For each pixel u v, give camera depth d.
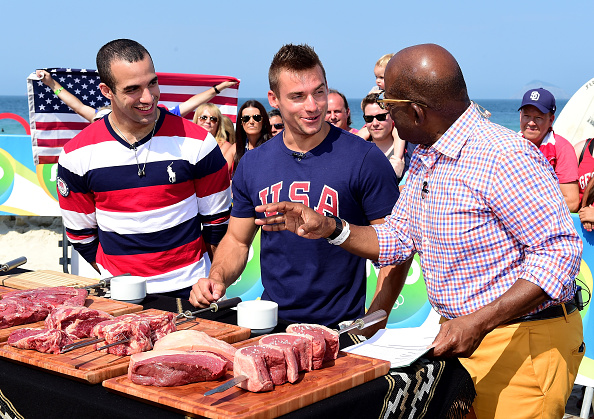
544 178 2.28
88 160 3.46
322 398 1.95
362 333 2.72
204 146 3.56
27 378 2.13
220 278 3.04
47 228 7.91
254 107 6.43
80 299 2.82
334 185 2.99
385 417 2.08
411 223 2.67
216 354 2.10
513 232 2.34
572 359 2.61
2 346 2.39
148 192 3.46
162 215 3.51
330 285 3.01
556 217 2.25
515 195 2.27
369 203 3.03
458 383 2.23
